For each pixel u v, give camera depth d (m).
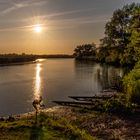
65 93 52.19
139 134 22.44
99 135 22.66
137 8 40.25
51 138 17.28
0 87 63.78
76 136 18.55
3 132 18.25
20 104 42.22
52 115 30.00
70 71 113.12
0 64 190.12
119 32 82.50
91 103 35.44
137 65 39.84
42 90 57.28
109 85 61.66
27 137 17.20
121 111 28.77
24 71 118.75
